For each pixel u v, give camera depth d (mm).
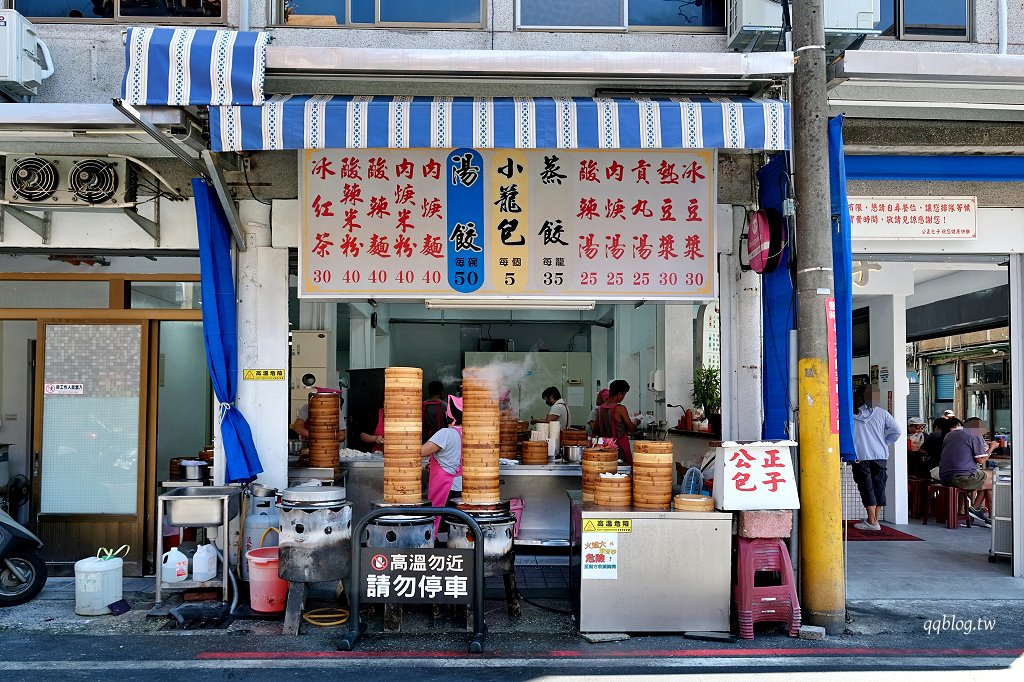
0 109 5270
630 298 6453
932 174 6801
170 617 5590
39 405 6945
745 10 6164
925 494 9938
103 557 5910
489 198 6418
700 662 4754
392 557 5086
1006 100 6234
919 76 5570
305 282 6379
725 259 6863
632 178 6469
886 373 10133
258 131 5055
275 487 6570
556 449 8234
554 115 5141
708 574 5273
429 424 8039
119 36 6445
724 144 5191
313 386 9273
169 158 6668
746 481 5273
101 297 6988
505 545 5395
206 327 6180
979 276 11383
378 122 5086
